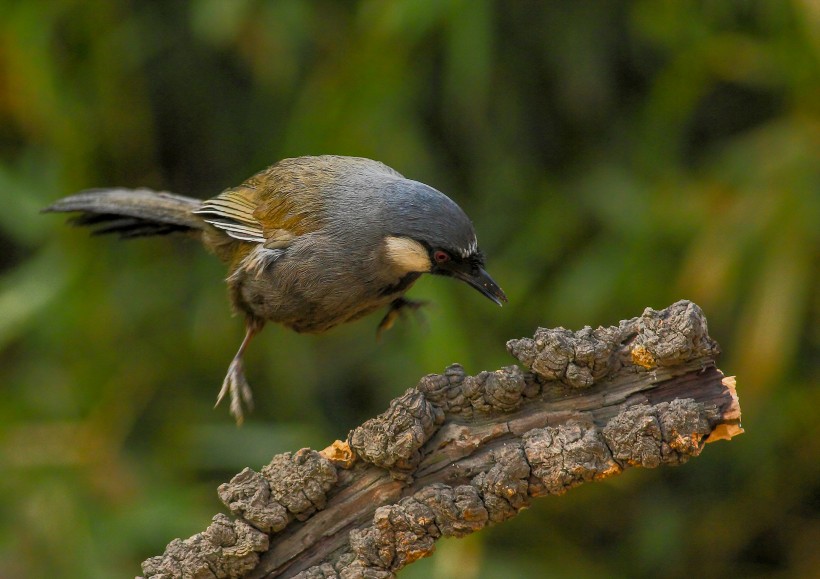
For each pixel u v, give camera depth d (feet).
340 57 42.14
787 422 42.96
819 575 44.47
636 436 19.97
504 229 45.06
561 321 43.32
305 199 27.71
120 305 44.55
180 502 39.63
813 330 44.62
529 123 46.73
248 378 45.03
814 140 41.09
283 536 21.40
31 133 45.73
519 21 45.47
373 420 20.98
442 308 39.63
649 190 42.80
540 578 41.22
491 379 20.89
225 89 47.24
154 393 44.39
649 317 20.29
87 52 43.75
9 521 39.55
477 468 20.86
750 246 40.06
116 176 45.70
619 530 46.14
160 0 45.62
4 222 43.55
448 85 44.50
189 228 32.04
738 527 45.14
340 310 27.81
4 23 41.73
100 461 41.37
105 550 38.75
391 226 26.43
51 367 43.98
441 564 37.73
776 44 41.60
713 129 47.96
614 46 46.09
